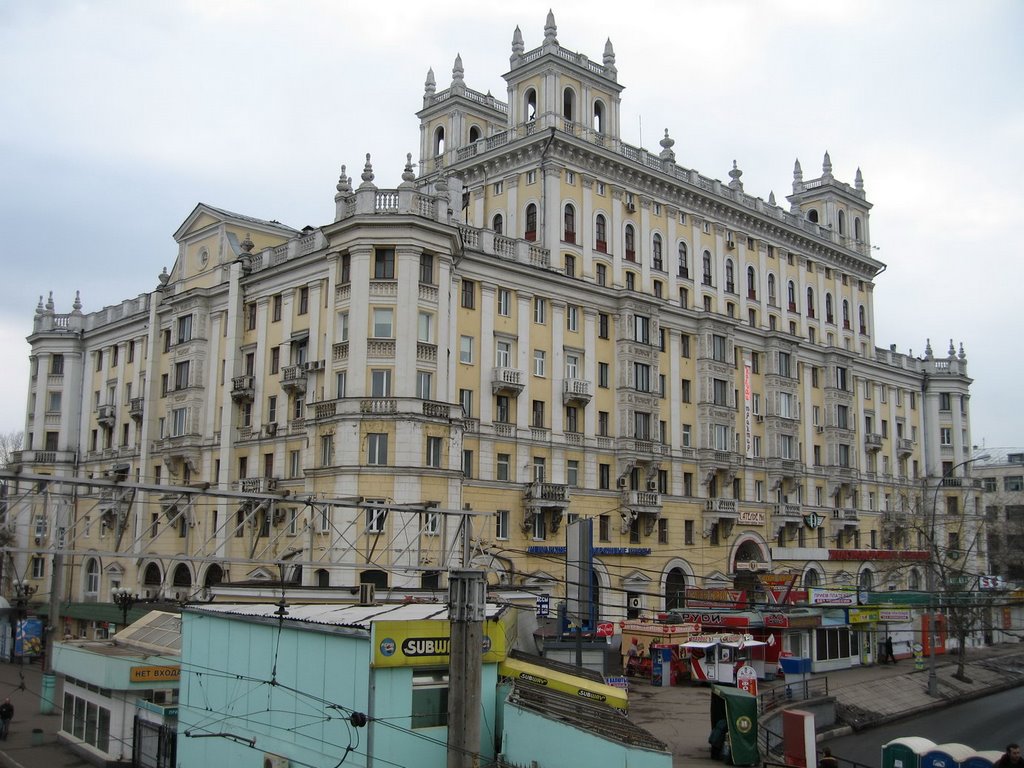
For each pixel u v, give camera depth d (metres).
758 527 71.00
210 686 31.91
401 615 28.27
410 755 25.34
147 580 65.75
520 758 26.02
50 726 43.81
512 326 57.16
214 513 60.44
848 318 85.25
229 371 60.88
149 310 70.94
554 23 62.81
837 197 85.88
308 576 50.06
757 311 74.50
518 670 29.28
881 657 61.47
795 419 74.56
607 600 59.12
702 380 67.50
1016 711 49.88
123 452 71.94
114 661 35.94
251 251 63.06
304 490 51.75
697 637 49.53
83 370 80.19
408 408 48.75
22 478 23.98
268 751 28.56
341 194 53.31
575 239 61.50
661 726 37.44
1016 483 127.00
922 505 87.44
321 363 53.78
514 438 56.09
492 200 64.62
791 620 52.41
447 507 49.44
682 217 69.19
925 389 94.44
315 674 27.09
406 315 50.03
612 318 62.84
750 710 32.16
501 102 72.88
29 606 69.56
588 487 59.53
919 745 30.72
